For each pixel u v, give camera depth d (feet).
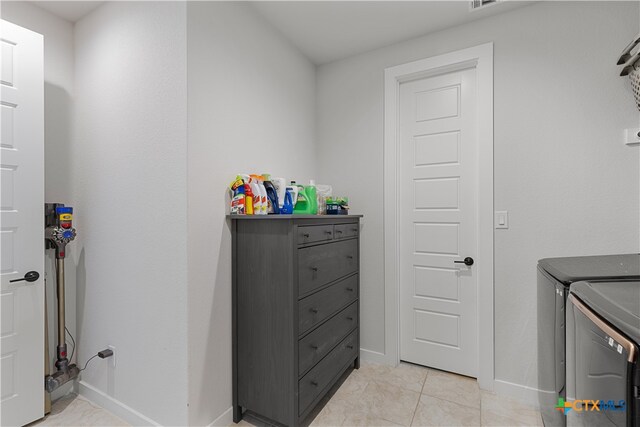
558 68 6.26
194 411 5.21
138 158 5.81
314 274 5.97
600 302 2.80
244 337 5.84
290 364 5.34
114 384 6.23
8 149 5.57
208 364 5.46
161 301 5.46
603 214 5.93
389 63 8.11
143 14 5.74
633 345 2.20
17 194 5.68
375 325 8.31
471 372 7.38
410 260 8.09
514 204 6.64
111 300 6.28
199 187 5.35
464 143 7.43
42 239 6.01
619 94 5.80
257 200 5.93
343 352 7.14
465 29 7.15
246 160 6.43
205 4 5.52
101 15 6.50
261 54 6.92
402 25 7.25
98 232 6.53
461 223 7.47
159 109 5.49
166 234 5.40
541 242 6.42
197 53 5.34
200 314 5.34
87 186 6.75
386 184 8.11
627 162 5.74
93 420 6.03
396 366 8.03
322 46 8.18
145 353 5.70
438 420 5.93
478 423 5.84
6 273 5.56
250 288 5.76
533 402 6.42
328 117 9.00
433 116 7.79
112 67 6.27
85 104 6.81
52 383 6.19
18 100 5.69
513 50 6.64
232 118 6.10
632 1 5.73
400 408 6.30
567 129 6.18
